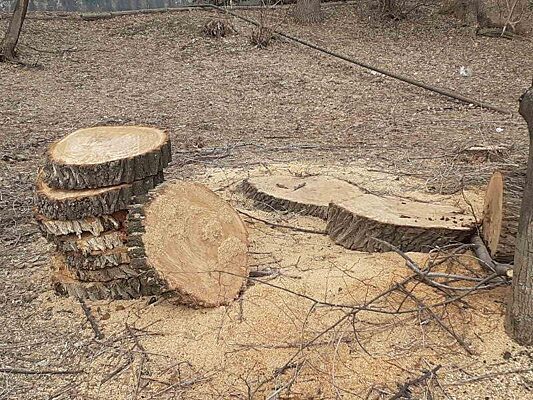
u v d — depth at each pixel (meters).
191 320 3.51
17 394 3.12
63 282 3.88
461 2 15.28
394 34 14.38
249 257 4.18
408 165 6.28
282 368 3.12
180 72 11.52
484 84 11.05
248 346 3.27
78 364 3.32
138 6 15.82
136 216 3.55
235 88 10.57
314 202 4.87
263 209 5.08
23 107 9.20
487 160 6.32
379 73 11.63
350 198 4.52
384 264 3.91
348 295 3.61
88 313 3.72
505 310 3.53
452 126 8.30
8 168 6.54
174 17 14.89
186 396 3.03
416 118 8.85
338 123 8.57
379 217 4.15
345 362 3.16
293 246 4.34
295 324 3.39
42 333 3.60
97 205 3.56
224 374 3.14
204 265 3.65
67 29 13.93
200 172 6.19
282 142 7.53
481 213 4.34
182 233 3.65
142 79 11.06
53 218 3.66
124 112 9.11
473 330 3.40
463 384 3.05
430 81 11.20
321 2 16.56
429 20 15.28
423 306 3.46
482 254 3.86
